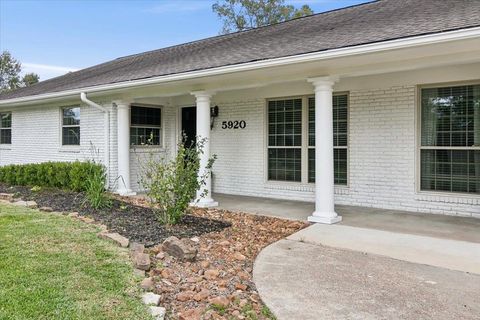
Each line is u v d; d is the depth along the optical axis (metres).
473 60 5.20
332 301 3.31
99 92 9.48
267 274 3.96
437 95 7.06
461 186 6.89
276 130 9.16
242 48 8.20
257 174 9.43
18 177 10.45
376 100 7.64
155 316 2.95
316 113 6.41
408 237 5.41
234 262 4.34
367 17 7.70
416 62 5.55
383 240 5.26
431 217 6.74
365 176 7.84
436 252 4.71
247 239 5.32
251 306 3.23
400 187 7.44
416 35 4.83
